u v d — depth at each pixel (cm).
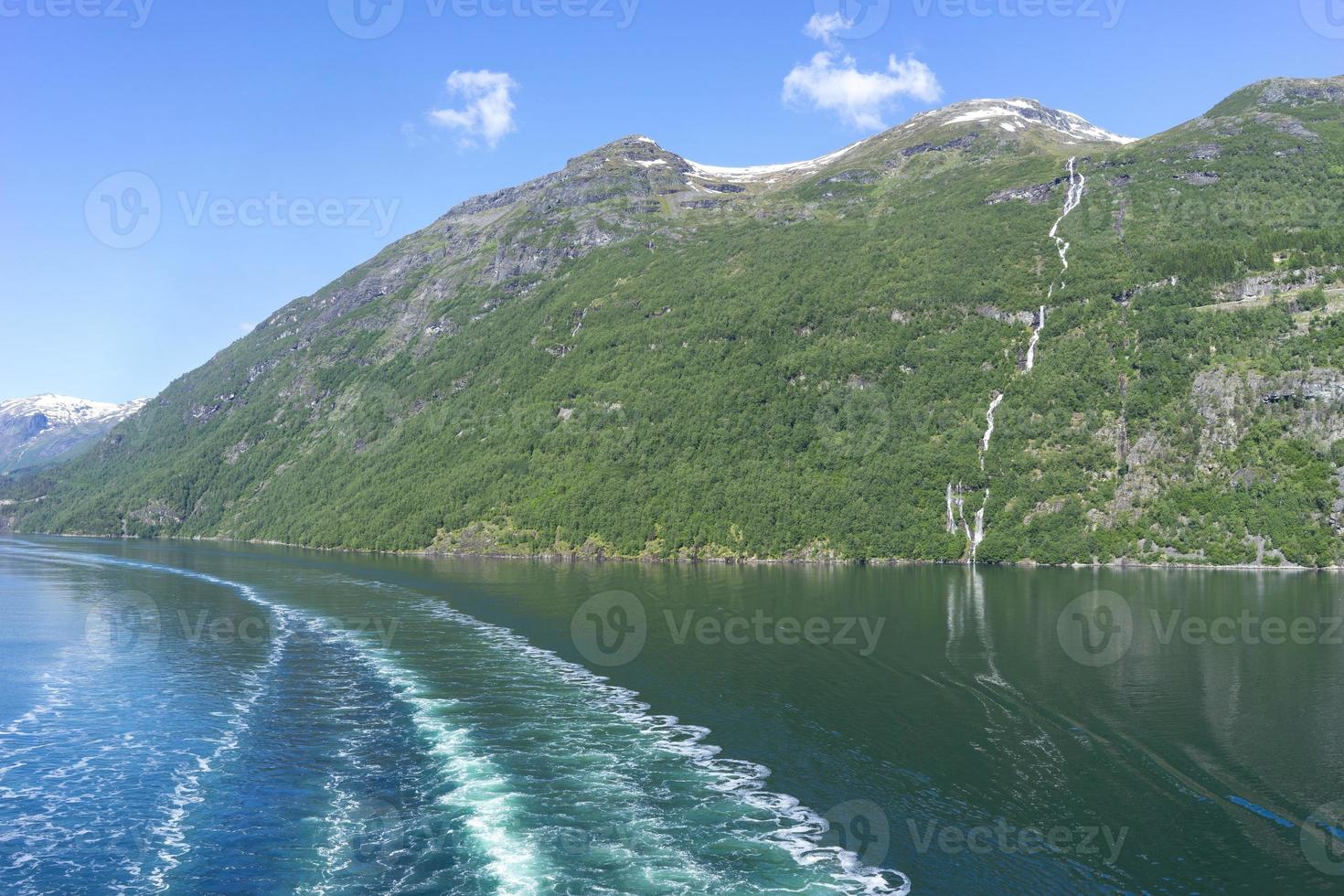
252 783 3872
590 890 2895
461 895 2862
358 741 4472
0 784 3838
